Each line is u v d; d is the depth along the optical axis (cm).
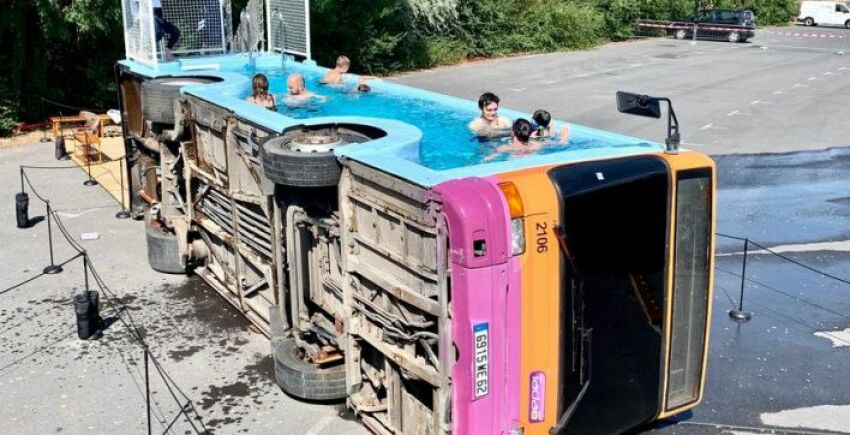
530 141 746
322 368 690
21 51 1898
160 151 998
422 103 1005
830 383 744
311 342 709
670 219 560
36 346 808
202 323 868
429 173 527
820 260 1070
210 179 870
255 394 718
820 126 1955
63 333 838
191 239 968
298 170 618
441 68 3164
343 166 605
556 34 3734
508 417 523
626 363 566
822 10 5528
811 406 704
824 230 1193
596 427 566
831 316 895
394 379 603
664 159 559
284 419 677
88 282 975
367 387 651
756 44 4138
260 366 771
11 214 1239
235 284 866
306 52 1285
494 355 506
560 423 540
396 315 574
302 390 687
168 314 890
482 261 487
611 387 564
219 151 850
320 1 2634
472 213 481
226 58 1227
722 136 1831
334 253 658
